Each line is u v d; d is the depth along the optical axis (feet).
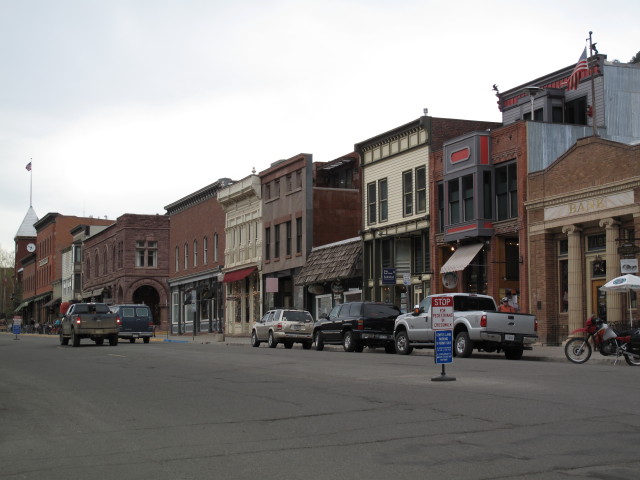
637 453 29.48
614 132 119.03
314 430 36.45
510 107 133.39
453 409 41.06
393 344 104.73
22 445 35.01
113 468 29.37
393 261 138.82
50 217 367.86
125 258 264.11
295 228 171.12
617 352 71.46
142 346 131.75
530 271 109.91
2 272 469.98
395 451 30.89
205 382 59.98
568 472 26.63
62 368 78.69
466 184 119.85
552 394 45.70
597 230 100.94
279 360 82.33
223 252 208.33
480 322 82.84
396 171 139.54
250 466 28.94
